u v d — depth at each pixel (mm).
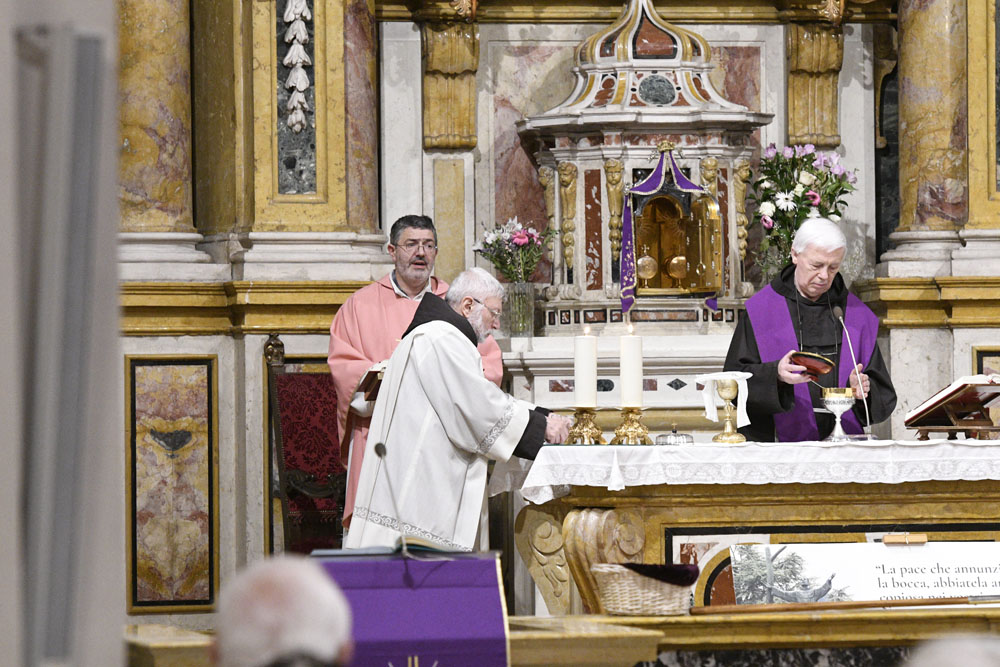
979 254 16562
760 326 12266
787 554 9969
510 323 16328
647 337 16125
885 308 16594
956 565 10062
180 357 15531
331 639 3871
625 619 9164
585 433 10492
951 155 16969
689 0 17875
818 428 11977
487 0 17641
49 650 3072
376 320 13453
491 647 8016
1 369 2932
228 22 16125
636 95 16484
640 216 16234
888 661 9555
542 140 16984
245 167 16000
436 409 10055
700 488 10055
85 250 3100
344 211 16078
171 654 8062
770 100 18062
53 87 3119
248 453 15344
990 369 15742
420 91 17500
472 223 17578
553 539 10648
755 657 9492
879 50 18141
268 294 15320
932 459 10039
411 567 8242
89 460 3119
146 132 15812
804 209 16281
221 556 15586
